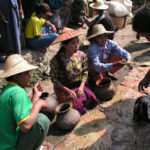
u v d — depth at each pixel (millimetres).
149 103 2814
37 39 4910
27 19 5824
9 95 1884
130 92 3570
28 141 2080
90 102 3238
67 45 2838
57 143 2646
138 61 4789
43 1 5953
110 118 2998
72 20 7289
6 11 4113
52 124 3020
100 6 4648
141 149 2381
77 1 6930
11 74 1893
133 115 2926
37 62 4805
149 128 2666
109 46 3609
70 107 2814
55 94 3328
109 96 3354
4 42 4402
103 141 2582
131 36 6727
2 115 1903
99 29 3328
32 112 1922
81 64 3092
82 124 2934
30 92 4039
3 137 1973
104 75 3902
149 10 1929
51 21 6070
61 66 2996
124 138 2578
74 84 3188
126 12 6730
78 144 2592
